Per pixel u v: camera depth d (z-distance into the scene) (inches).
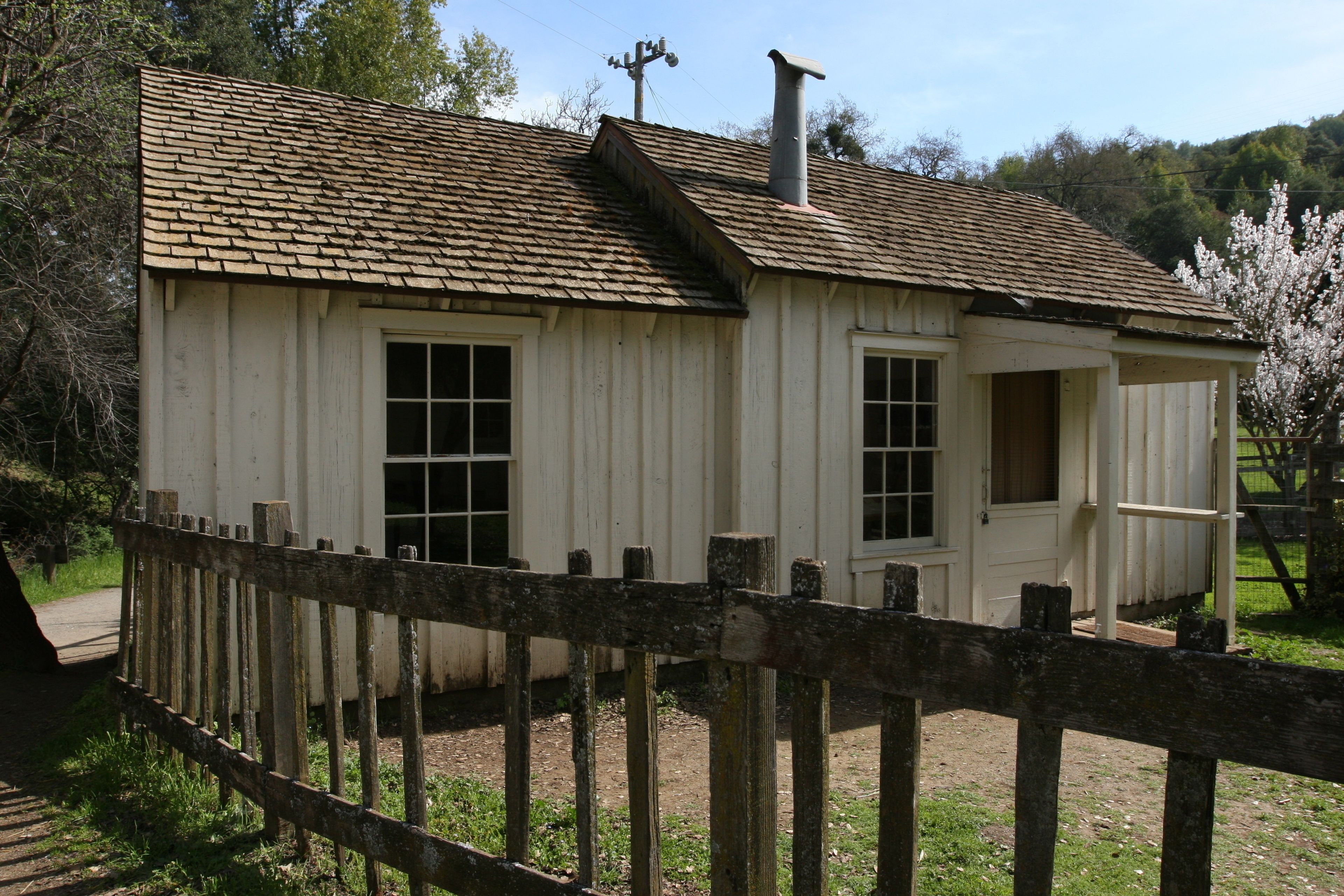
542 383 263.1
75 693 271.3
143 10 517.0
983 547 340.2
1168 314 377.4
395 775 196.2
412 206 276.5
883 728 79.5
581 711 103.5
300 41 1059.3
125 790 182.2
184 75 313.6
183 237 223.6
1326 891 151.0
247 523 225.0
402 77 1090.1
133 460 551.8
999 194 461.1
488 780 197.2
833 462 304.8
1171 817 65.0
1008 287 335.3
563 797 186.5
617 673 272.4
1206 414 408.8
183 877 143.6
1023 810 71.9
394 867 124.4
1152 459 387.9
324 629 139.4
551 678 265.4
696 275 291.9
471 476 257.0
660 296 271.9
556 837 162.4
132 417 558.6
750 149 387.2
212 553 168.2
